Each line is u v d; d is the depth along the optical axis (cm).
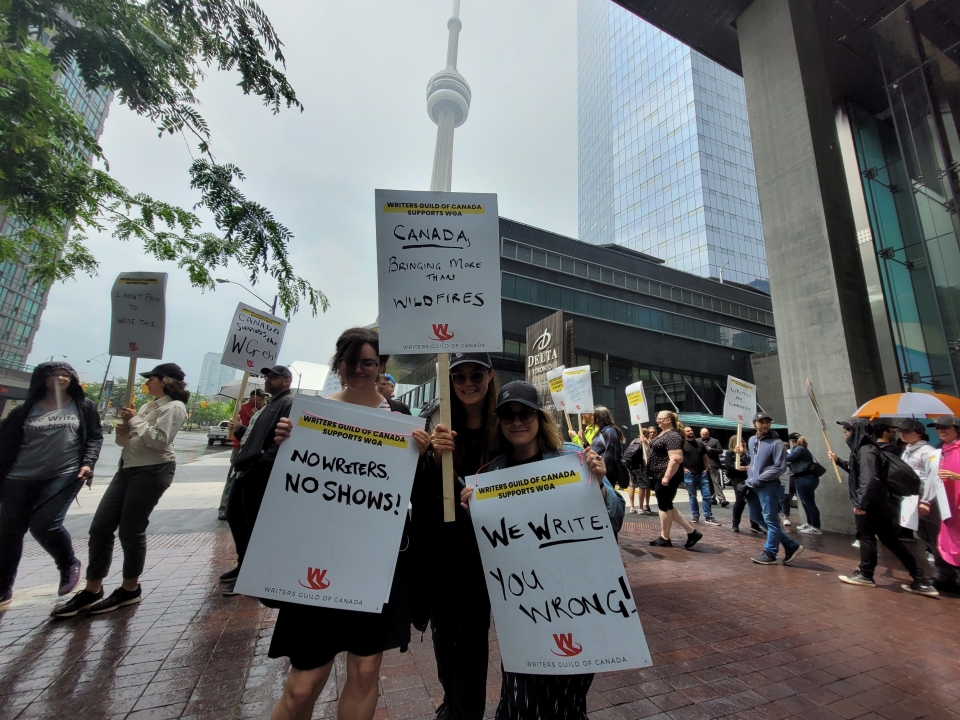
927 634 356
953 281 964
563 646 166
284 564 172
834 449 799
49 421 356
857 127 1205
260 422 214
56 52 238
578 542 176
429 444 194
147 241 383
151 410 368
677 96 5625
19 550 354
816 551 642
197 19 262
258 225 291
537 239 2994
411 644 324
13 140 284
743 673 288
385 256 216
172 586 410
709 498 912
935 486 490
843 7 1023
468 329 213
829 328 825
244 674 263
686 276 3528
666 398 3247
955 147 973
